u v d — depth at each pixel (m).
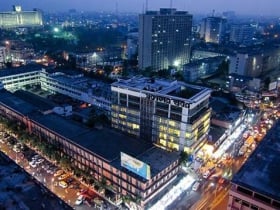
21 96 198.75
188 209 111.06
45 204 87.06
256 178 80.81
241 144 161.00
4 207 83.38
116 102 152.25
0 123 174.62
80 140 132.62
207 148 149.50
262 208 75.62
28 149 152.50
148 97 136.62
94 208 110.00
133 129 149.12
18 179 97.56
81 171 125.56
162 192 118.00
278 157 92.25
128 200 111.25
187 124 128.25
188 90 141.50
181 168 133.00
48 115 165.12
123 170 110.88
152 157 121.88
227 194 119.94
